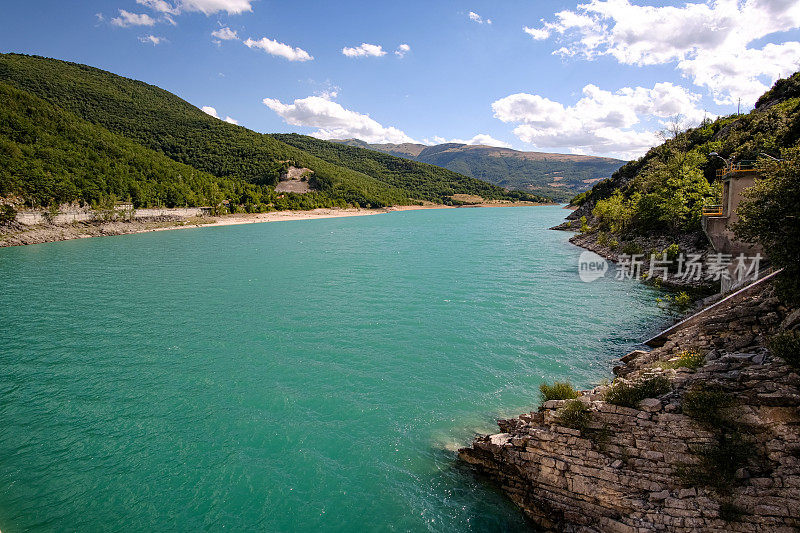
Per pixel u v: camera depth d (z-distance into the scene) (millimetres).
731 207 26062
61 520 12500
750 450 9812
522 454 12375
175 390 20234
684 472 10133
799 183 13797
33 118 114625
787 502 9031
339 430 16719
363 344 25547
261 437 16406
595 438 11461
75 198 95438
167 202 122312
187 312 32625
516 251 62219
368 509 12609
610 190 96000
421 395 19172
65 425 17422
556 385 15492
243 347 25453
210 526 12203
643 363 18578
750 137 47906
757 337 14359
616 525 10242
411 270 48562
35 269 50719
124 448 15859
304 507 12820
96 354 24562
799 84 55750
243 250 67625
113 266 52688
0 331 28484
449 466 14094
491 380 20266
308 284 41938
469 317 30016
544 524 11578
